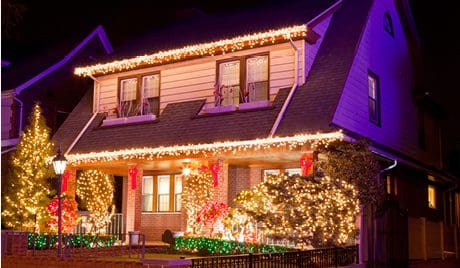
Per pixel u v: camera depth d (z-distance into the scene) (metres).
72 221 18.86
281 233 14.63
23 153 20.20
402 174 22.78
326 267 14.02
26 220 19.67
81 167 21.50
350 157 15.24
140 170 19.84
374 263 15.98
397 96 23.02
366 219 16.25
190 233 18.50
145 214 23.70
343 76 17.50
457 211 32.03
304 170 15.76
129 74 22.05
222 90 19.61
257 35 18.39
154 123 20.34
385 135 20.89
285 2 22.47
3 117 24.78
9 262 14.82
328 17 20.12
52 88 25.84
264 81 18.80
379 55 21.23
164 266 11.57
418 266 19.00
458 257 23.55
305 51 18.22
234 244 15.71
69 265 13.80
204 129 18.56
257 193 15.30
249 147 16.83
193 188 20.19
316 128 15.97
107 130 21.45
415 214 24.03
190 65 20.58
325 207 14.62
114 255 16.27
